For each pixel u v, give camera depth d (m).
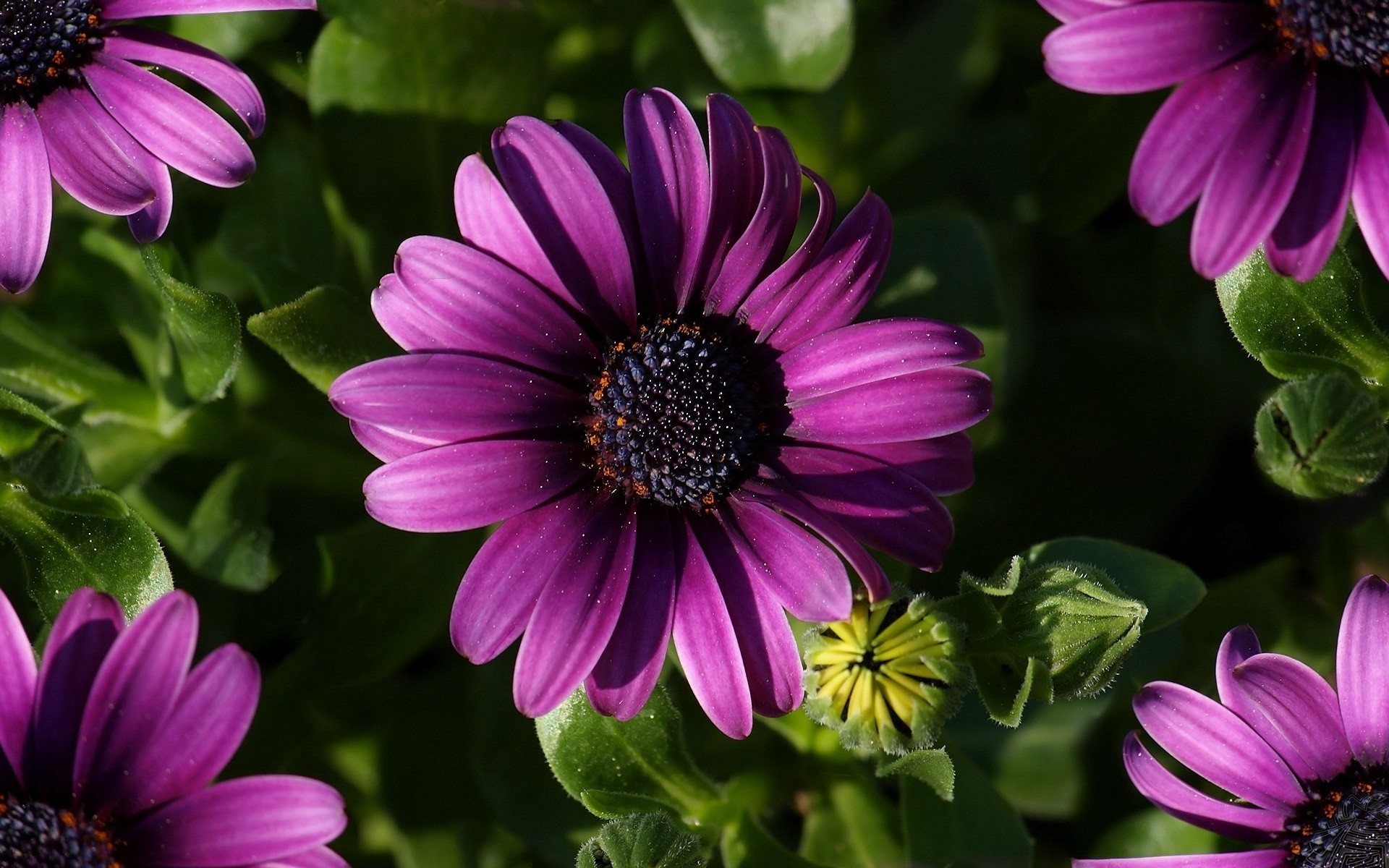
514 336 0.37
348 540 0.40
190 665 0.36
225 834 0.36
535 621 0.36
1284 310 0.39
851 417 0.37
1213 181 0.37
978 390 0.37
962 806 0.39
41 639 0.39
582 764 0.38
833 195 0.37
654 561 0.37
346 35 0.40
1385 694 0.37
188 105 0.38
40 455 0.38
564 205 0.37
